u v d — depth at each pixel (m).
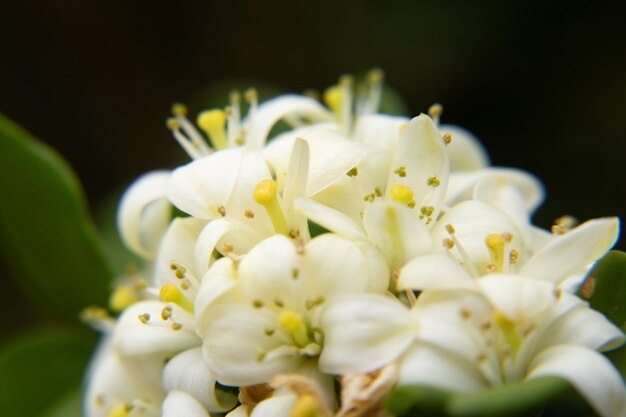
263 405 0.18
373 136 0.21
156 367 0.20
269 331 0.19
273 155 0.20
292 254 0.18
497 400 0.17
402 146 0.19
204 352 0.18
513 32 0.31
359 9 0.33
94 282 0.25
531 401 0.17
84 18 0.35
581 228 0.19
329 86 0.34
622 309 0.19
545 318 0.18
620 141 0.30
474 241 0.19
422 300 0.18
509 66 0.32
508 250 0.19
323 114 0.22
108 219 0.27
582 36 0.31
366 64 0.33
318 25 0.34
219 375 0.18
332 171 0.19
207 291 0.18
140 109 0.36
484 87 0.32
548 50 0.31
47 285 0.25
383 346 0.18
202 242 0.19
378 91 0.24
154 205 0.21
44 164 0.23
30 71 0.36
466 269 0.19
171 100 0.36
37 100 0.36
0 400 0.25
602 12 0.30
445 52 0.32
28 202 0.24
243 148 0.20
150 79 0.36
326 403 0.18
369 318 0.18
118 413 0.20
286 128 0.24
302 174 0.19
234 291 0.19
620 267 0.19
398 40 0.32
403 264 0.19
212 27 0.35
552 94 0.31
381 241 0.19
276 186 0.19
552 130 0.31
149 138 0.36
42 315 0.35
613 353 0.19
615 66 0.30
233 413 0.19
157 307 0.20
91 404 0.21
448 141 0.20
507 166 0.32
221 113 0.21
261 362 0.18
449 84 0.32
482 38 0.31
